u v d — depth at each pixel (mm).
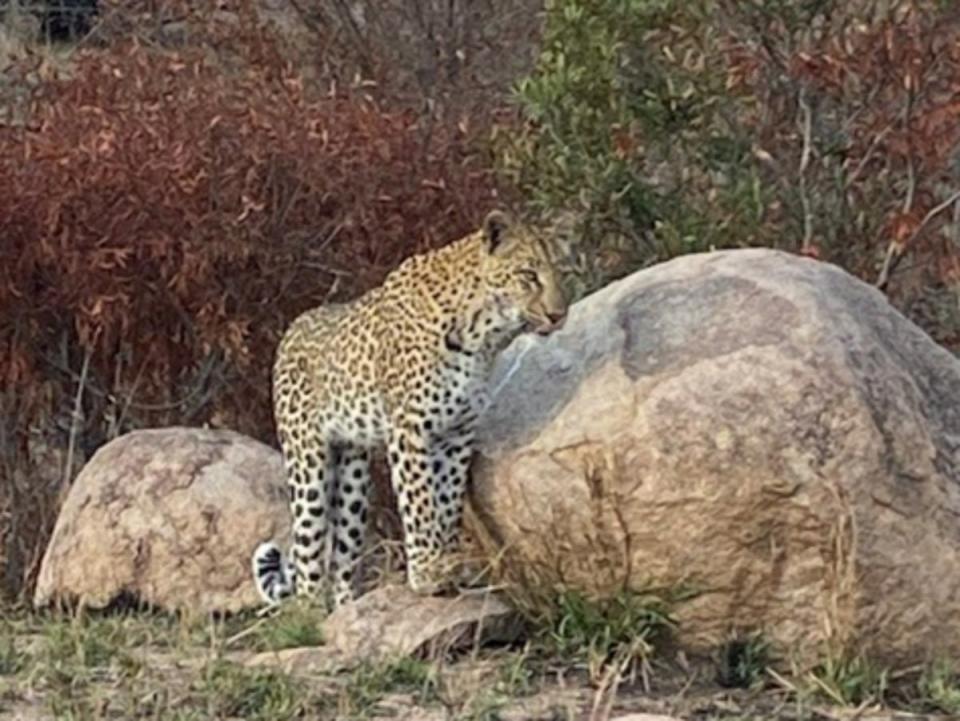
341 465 11516
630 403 9891
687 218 13445
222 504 11719
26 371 12906
